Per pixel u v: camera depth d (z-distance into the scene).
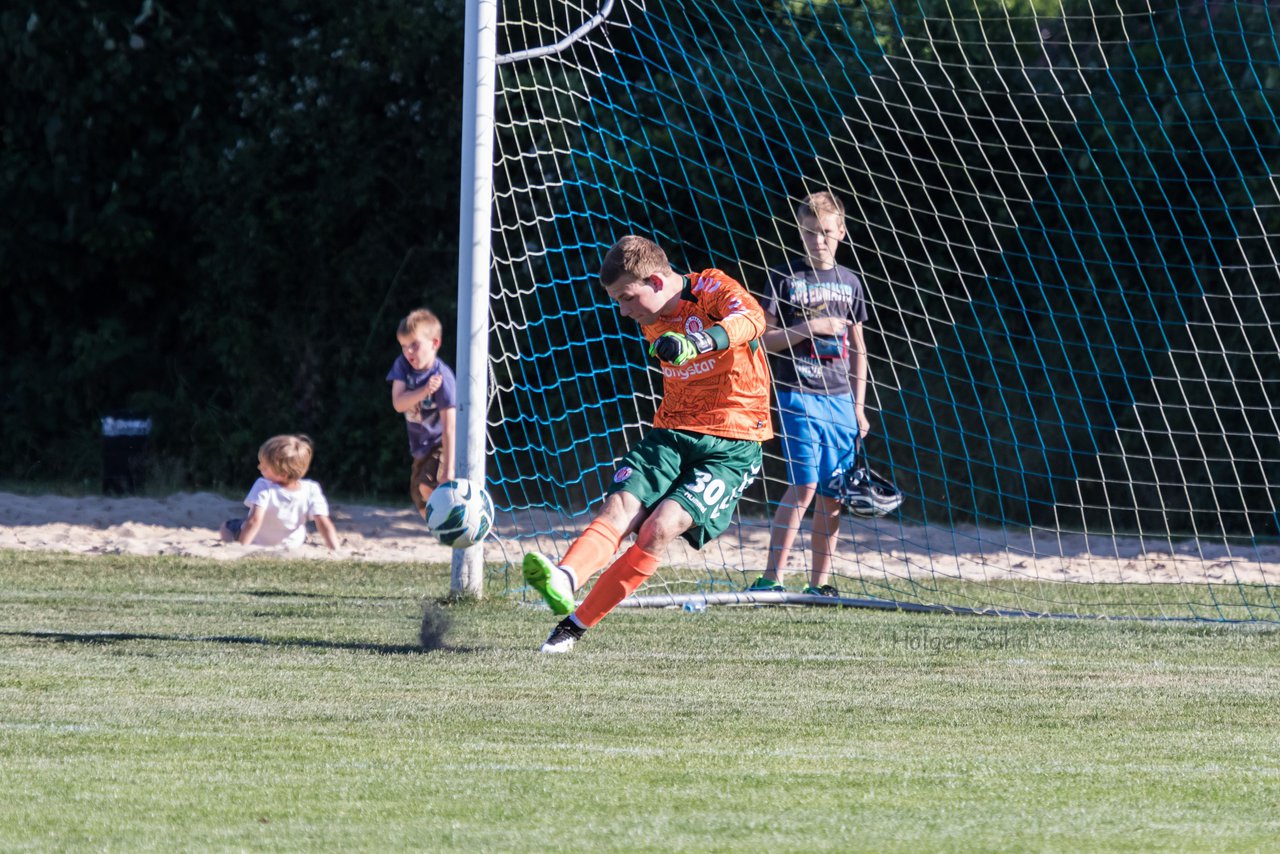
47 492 56.97
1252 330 48.81
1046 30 48.22
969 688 19.25
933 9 47.59
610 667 20.31
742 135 46.12
